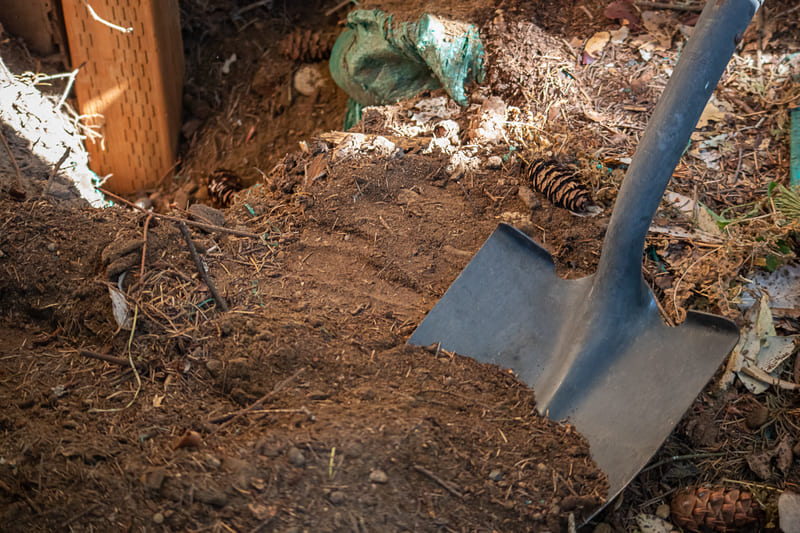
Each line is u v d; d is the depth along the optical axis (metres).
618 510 1.78
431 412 1.76
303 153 2.70
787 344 2.02
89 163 3.52
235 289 2.11
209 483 1.52
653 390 1.82
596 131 2.70
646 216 1.77
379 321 2.09
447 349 1.98
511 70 2.92
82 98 3.37
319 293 2.17
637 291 1.89
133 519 1.48
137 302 1.98
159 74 3.36
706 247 2.27
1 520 1.47
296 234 2.38
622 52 3.00
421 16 3.01
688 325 1.87
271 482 1.54
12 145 2.74
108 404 1.77
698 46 1.63
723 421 1.92
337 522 1.51
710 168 2.56
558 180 2.42
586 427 1.81
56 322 2.04
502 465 1.69
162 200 3.54
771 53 2.92
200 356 1.89
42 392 1.79
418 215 2.42
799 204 2.29
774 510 1.71
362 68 3.21
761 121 2.70
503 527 1.60
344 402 1.77
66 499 1.51
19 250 2.13
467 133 2.77
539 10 3.19
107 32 3.22
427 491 1.60
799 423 1.89
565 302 2.00
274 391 1.79
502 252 2.08
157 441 1.66
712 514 1.72
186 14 3.84
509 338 1.99
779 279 2.20
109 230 2.21
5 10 3.31
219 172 3.44
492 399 1.86
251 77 3.83
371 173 2.52
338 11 3.92
